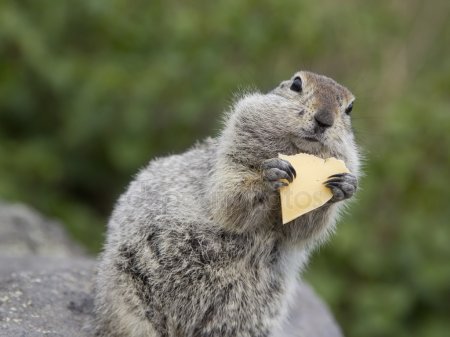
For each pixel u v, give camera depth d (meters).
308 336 11.07
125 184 18.64
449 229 17.28
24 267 11.21
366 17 18.72
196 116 18.22
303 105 9.66
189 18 18.14
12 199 17.23
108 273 9.41
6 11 18.17
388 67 19.03
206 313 9.38
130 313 9.27
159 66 18.20
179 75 18.14
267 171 9.15
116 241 9.46
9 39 18.06
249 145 9.66
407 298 16.66
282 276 9.75
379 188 17.34
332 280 16.61
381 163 17.27
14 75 18.81
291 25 18.12
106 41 19.16
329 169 9.29
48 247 13.59
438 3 20.17
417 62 19.69
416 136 17.62
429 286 16.81
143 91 17.88
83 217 17.95
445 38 20.39
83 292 10.48
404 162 17.11
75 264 11.66
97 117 18.14
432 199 17.62
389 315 16.47
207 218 9.38
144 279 9.25
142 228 9.35
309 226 9.64
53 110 19.05
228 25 18.16
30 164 17.95
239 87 11.12
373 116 17.58
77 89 18.30
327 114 9.55
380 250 17.19
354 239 16.73
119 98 18.11
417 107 17.73
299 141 9.63
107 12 18.69
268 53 18.48
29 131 18.97
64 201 18.28
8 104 18.77
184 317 9.30
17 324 9.43
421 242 17.17
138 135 18.19
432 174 17.73
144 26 18.97
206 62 18.05
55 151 18.56
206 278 9.34
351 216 17.00
